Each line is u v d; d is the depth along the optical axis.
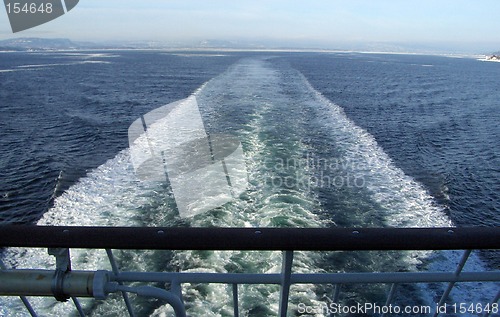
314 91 30.48
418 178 12.60
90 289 1.27
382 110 25.70
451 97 35.19
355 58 127.88
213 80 36.28
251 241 1.31
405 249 1.32
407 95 34.66
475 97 36.12
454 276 1.54
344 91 34.75
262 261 6.76
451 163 14.94
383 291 6.08
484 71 81.44
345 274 1.52
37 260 7.01
